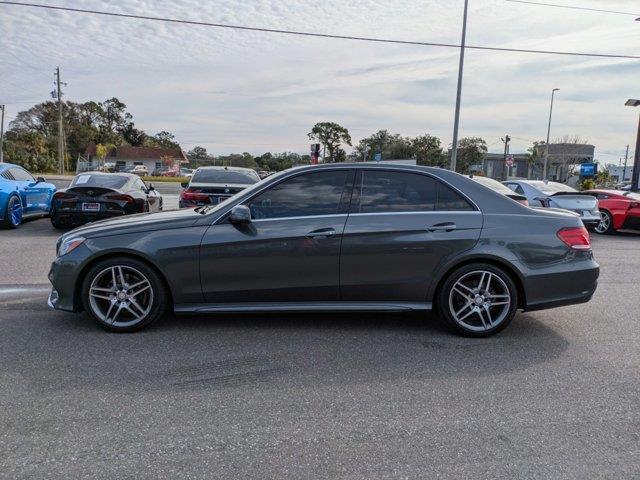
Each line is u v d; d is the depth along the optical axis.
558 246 4.75
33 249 9.03
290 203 4.77
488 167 72.94
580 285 4.80
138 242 4.61
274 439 2.99
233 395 3.54
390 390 3.66
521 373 3.99
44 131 85.00
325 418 3.24
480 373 3.98
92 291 4.67
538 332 5.00
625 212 13.30
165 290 4.76
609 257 9.80
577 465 2.79
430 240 4.68
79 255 4.62
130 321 4.73
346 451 2.88
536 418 3.29
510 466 2.77
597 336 4.90
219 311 4.74
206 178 11.58
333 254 4.66
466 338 4.78
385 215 4.71
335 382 3.77
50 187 13.47
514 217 4.78
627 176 79.00
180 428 3.09
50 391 3.53
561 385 3.79
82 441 2.93
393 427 3.15
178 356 4.20
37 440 2.93
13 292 6.07
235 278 4.68
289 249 4.64
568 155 60.12
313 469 2.71
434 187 4.82
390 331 4.93
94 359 4.10
